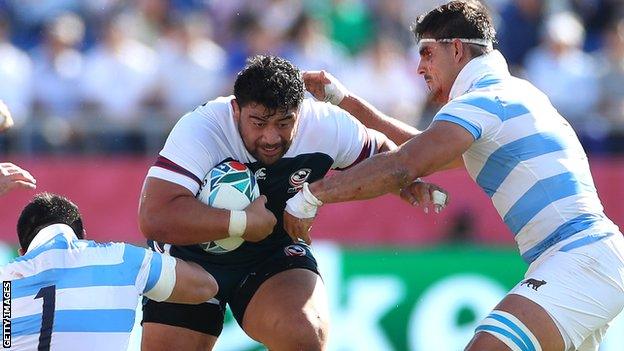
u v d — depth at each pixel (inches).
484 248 1349.7
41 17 1704.0
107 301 712.4
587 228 740.7
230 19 1670.8
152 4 1688.0
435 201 768.9
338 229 1471.5
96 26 1664.6
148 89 1577.3
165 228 759.7
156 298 737.6
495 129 745.0
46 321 702.5
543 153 748.0
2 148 1499.8
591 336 759.7
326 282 1305.4
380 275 1307.8
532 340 717.3
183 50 1584.6
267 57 762.8
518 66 1624.0
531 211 749.3
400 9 1706.4
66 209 756.6
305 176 801.6
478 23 784.3
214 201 770.2
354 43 1670.8
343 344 1293.1
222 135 784.3
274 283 796.0
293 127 764.0
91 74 1578.5
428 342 1296.8
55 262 713.6
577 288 725.9
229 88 1583.4
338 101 861.2
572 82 1569.9
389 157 733.3
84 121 1508.4
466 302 1304.1
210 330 816.9
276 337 775.1
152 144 1503.4
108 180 1478.8
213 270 812.0
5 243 1456.7
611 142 1491.1
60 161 1487.5
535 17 1636.3
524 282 737.0
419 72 808.3
